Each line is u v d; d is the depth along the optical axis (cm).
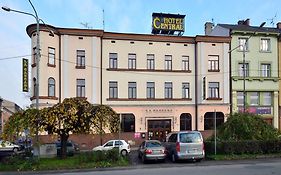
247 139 2184
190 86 3812
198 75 3806
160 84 3738
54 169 1720
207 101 3788
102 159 1880
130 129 3625
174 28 4072
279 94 4000
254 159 1958
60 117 1903
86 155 1888
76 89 3478
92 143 3394
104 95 3575
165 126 3725
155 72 3731
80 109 1948
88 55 3522
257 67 3966
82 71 3500
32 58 3391
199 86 3797
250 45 3975
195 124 3778
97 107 2011
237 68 3903
